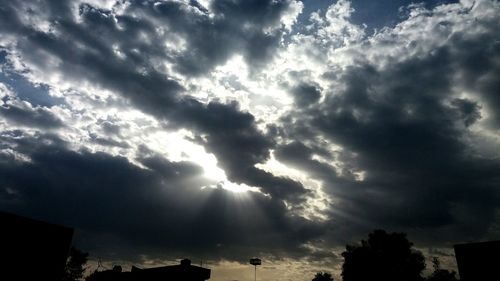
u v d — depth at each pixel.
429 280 52.78
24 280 23.70
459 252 29.72
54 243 25.98
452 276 52.00
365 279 51.19
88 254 44.81
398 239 52.34
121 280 37.66
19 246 24.03
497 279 26.78
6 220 23.88
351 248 54.25
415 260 51.34
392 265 50.91
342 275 53.53
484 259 28.03
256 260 58.50
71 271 42.91
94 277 40.59
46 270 25.00
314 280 72.12
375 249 52.50
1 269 22.81
